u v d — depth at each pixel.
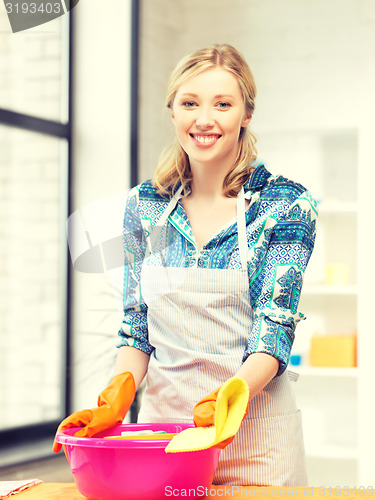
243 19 4.55
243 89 1.58
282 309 1.50
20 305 3.66
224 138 1.55
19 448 3.31
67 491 1.35
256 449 1.53
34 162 3.80
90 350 3.84
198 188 1.68
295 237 1.54
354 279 4.01
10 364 3.59
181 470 1.19
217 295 1.58
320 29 4.41
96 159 4.02
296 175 4.13
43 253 3.81
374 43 4.32
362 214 3.84
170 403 1.60
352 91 4.34
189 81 1.54
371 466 3.75
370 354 3.80
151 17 4.33
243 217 1.59
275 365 1.43
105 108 4.02
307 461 4.01
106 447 1.18
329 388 3.99
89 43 4.05
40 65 3.85
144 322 1.69
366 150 3.84
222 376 1.57
